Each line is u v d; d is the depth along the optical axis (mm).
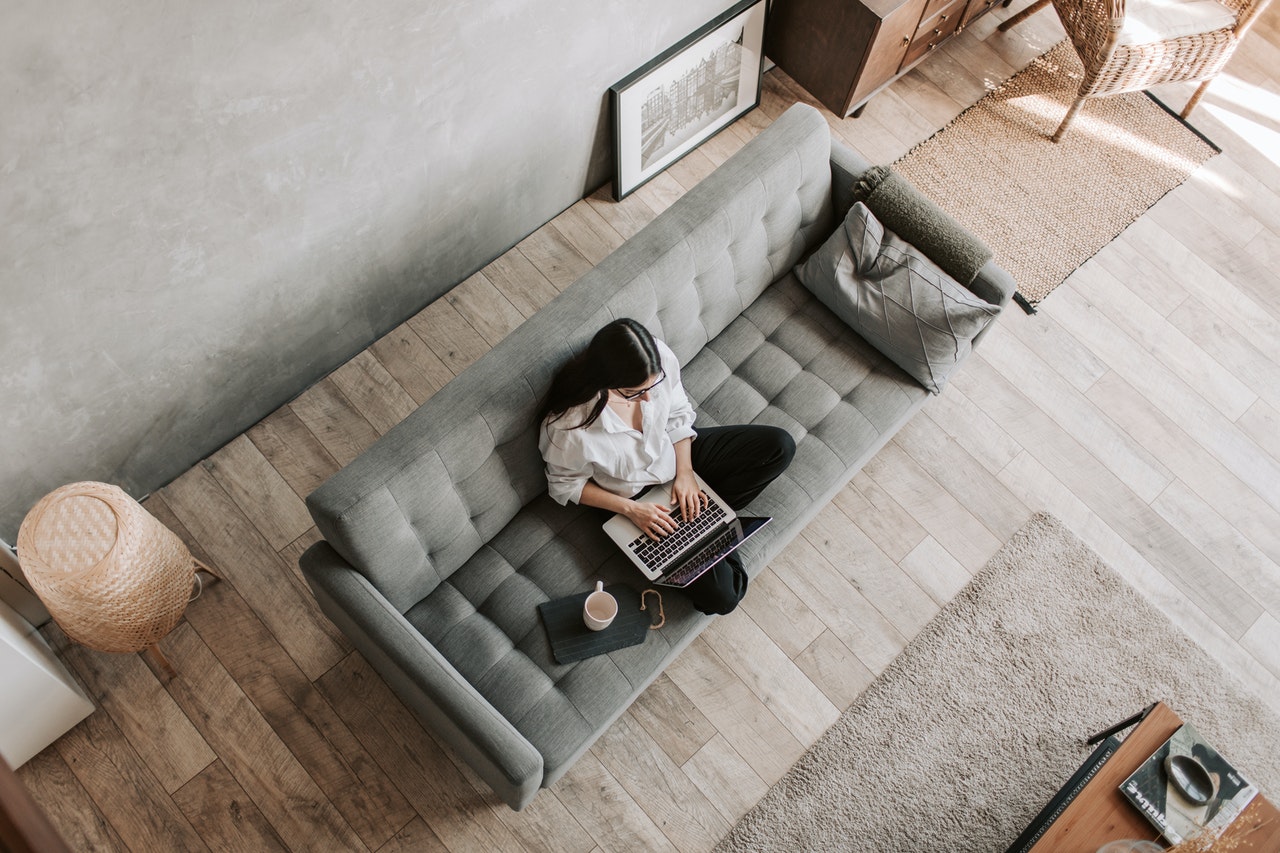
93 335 2145
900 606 2801
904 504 2947
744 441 2445
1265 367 3271
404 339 3010
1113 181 3553
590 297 2305
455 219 2844
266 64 1968
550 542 2445
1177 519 2998
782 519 2504
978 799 2555
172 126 1915
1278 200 3590
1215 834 2051
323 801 2418
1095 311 3311
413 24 2176
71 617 2209
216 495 2742
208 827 2369
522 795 2045
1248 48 3889
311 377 2895
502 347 2223
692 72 3180
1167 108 3711
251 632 2596
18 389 2102
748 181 2510
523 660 2279
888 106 3637
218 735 2469
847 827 2498
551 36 2572
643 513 2346
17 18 1580
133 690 2496
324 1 1964
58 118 1740
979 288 2646
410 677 2031
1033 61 3771
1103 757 2373
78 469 2434
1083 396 3168
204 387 2562
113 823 2357
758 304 2816
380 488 2033
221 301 2365
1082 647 2775
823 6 3211
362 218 2527
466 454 2162
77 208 1893
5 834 417
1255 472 3096
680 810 2486
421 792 2447
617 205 3326
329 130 2221
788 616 2756
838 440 2611
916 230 2666
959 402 3123
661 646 2338
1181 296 3365
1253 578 2932
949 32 3592
